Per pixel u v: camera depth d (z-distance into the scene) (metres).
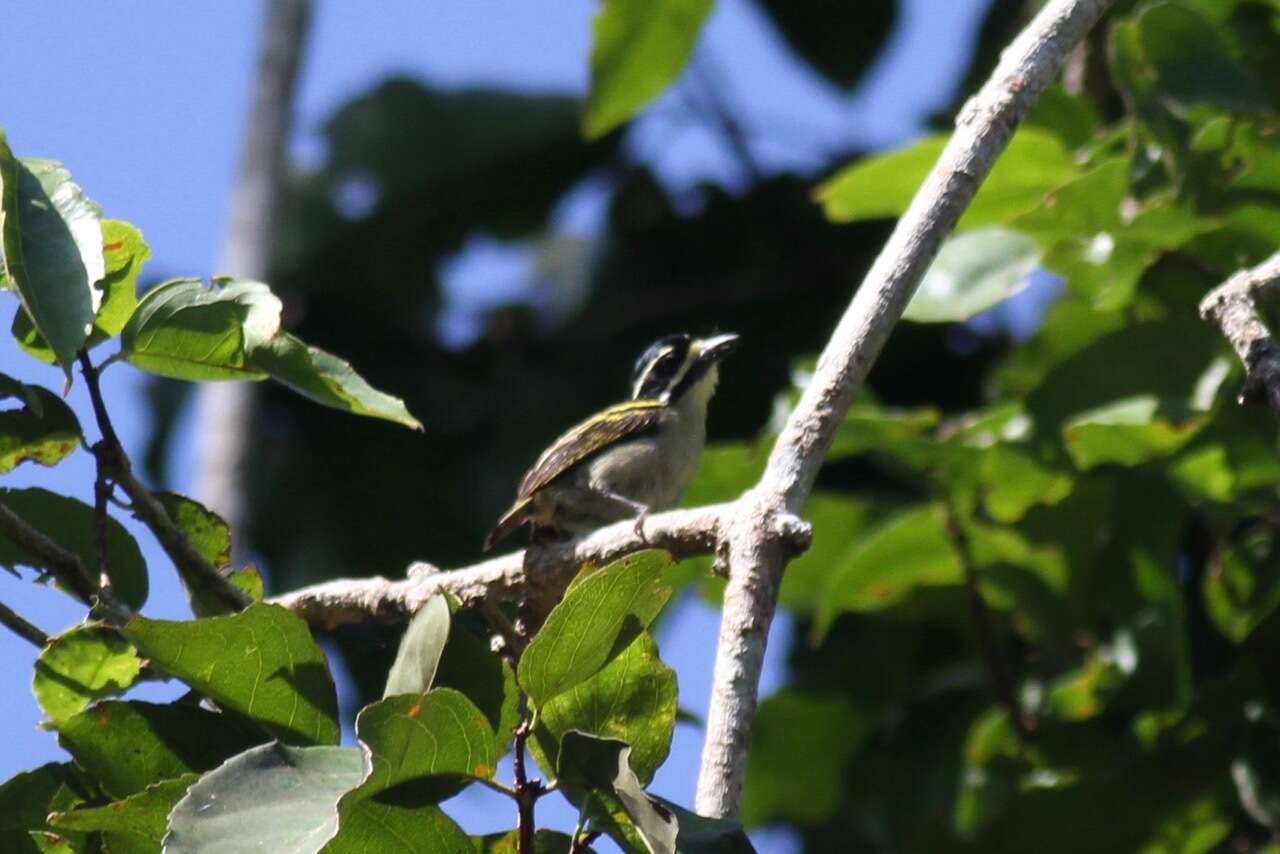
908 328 16.22
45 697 7.52
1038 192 11.80
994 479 11.79
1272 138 11.02
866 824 13.91
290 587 16.12
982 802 12.48
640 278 17.45
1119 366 11.44
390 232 17.14
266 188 16.47
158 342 7.79
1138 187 11.33
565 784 6.10
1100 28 13.84
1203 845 11.95
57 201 7.44
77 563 7.78
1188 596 13.27
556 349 17.12
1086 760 12.07
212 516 8.58
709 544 7.66
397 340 17.08
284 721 6.88
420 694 6.04
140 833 6.43
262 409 16.55
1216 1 12.12
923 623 13.97
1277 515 11.37
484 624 9.03
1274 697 11.34
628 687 6.34
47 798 7.10
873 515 13.20
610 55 13.41
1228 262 11.20
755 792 14.38
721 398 16.80
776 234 17.41
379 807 6.25
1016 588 12.22
